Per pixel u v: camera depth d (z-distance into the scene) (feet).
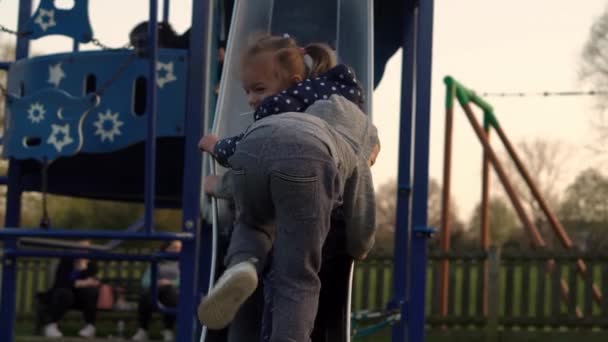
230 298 9.50
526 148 104.27
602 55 84.79
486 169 41.11
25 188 20.07
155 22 16.39
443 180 38.73
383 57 22.67
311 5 18.34
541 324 37.70
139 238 16.14
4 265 19.12
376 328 21.43
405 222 21.71
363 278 39.70
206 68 17.06
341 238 10.80
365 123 10.44
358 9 16.80
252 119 15.20
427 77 19.01
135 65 17.10
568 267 37.68
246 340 11.66
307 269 9.46
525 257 37.96
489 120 42.57
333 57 11.28
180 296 16.53
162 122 17.21
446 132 38.86
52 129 16.88
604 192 99.71
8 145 17.22
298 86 10.68
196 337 16.29
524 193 104.53
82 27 17.29
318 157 9.37
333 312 11.18
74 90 17.42
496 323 36.88
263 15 16.49
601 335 36.88
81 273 33.19
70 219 76.18
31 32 17.40
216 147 10.89
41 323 33.94
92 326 33.06
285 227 9.40
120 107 17.10
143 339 31.89
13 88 18.25
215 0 18.58
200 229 17.90
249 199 9.73
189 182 16.74
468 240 111.65
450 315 38.34
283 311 9.37
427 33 19.02
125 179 20.44
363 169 10.28
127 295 35.24
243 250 9.98
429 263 38.73
